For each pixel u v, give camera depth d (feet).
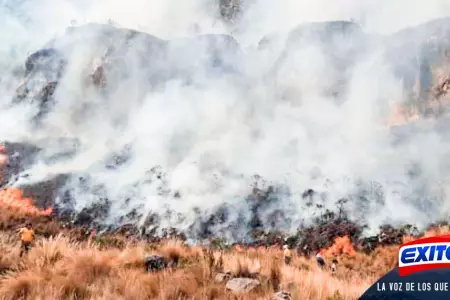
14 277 24.53
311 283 26.09
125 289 21.81
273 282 26.50
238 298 22.71
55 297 20.75
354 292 26.05
